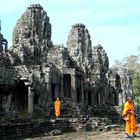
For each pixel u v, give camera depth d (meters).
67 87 55.38
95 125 37.34
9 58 47.78
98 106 62.00
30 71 45.59
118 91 78.94
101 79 71.12
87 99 61.91
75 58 65.69
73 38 67.00
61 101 49.31
